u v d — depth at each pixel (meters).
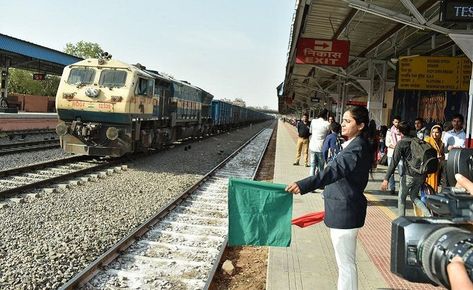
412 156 7.02
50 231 7.22
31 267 5.67
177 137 24.69
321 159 11.80
